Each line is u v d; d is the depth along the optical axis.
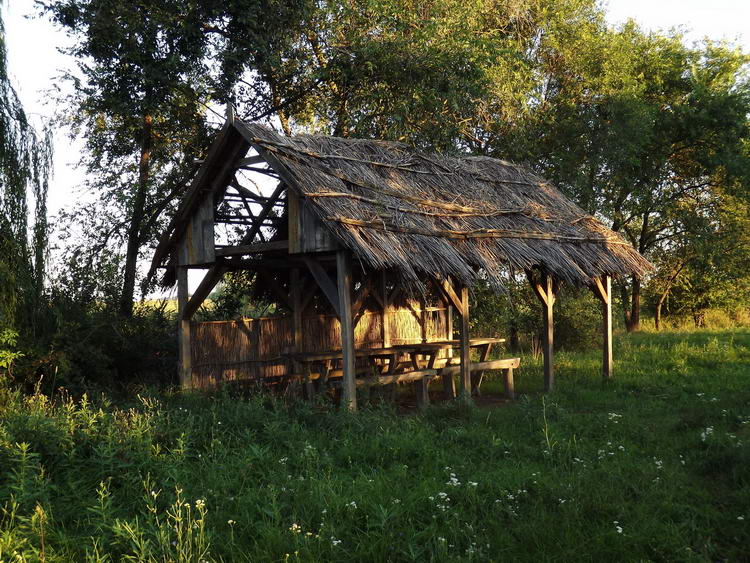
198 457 6.74
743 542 4.86
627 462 6.83
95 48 14.02
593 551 4.64
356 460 6.92
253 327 11.80
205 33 15.33
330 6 17.53
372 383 10.37
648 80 26.62
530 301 20.33
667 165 27.16
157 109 14.68
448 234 10.35
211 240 10.86
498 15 21.64
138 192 14.28
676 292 32.47
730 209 28.25
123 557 4.50
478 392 13.16
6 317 9.55
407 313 14.27
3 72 10.12
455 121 18.78
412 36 17.41
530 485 6.04
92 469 6.14
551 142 21.75
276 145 9.62
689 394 11.68
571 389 12.31
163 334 13.33
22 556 4.30
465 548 4.84
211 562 4.42
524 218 12.45
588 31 22.20
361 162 10.93
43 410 7.64
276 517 5.12
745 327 27.47
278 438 7.38
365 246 8.84
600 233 13.82
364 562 4.59
